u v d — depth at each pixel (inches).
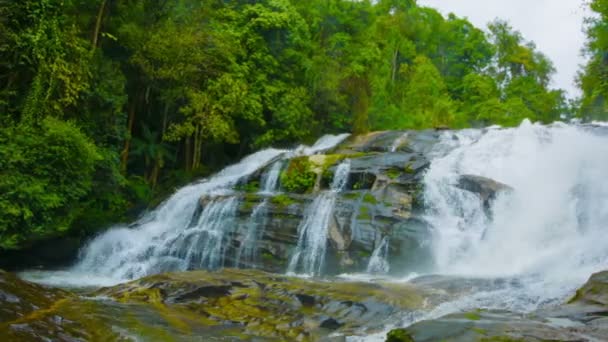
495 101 1902.1
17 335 184.5
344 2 1676.9
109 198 761.6
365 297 309.6
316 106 1197.1
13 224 523.5
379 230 552.4
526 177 644.1
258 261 591.2
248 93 1033.5
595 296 240.8
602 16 1098.1
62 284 536.4
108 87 775.7
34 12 597.6
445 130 911.0
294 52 1134.4
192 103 930.1
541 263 454.6
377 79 1359.5
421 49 2309.3
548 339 175.3
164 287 327.3
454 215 577.0
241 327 269.6
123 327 234.7
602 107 1402.6
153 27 932.6
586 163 616.7
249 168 921.5
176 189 871.1
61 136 568.4
